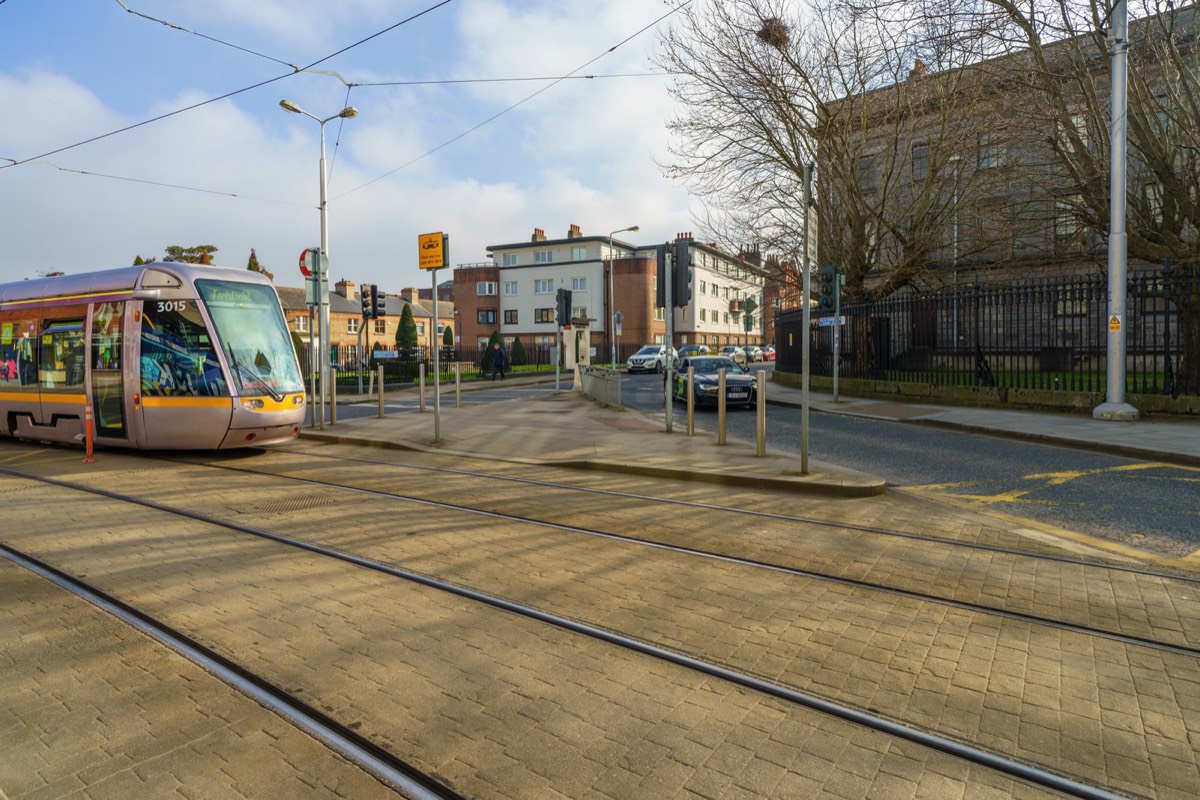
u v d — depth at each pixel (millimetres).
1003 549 5879
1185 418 13758
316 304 14602
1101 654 3926
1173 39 16344
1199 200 16688
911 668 3736
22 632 4176
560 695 3430
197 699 3400
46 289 11797
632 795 2664
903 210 23453
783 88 21328
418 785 2750
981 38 17672
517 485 8727
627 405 21141
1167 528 6570
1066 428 13078
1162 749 3006
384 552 5738
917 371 20281
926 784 2762
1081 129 19609
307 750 2980
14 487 8391
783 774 2807
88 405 10414
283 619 4344
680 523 6758
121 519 6805
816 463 9914
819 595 4812
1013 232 21828
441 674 3643
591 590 4879
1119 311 14148
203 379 10227
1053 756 2953
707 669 3688
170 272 10555
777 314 29156
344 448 12367
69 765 2857
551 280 63688
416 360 33875
